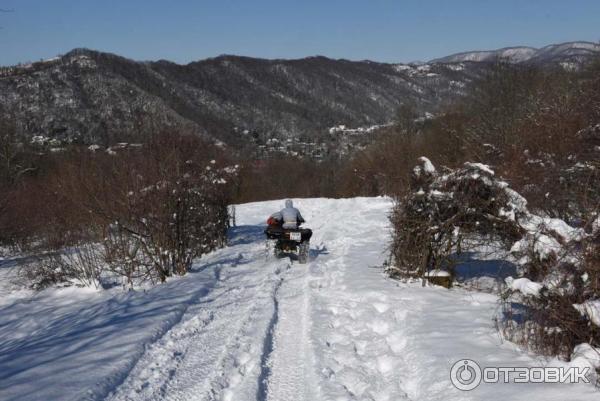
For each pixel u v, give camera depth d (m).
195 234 11.49
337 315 6.93
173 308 7.26
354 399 4.47
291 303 7.63
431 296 7.11
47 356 5.61
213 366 5.25
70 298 9.40
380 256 10.73
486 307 6.40
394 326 6.16
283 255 11.90
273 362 5.39
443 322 5.95
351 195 39.41
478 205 7.31
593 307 4.17
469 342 5.22
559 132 10.23
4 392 4.50
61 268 10.59
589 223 4.52
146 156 10.30
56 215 10.91
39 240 12.45
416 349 5.22
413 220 8.01
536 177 8.81
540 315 4.73
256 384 4.73
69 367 5.14
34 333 7.31
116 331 6.34
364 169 37.28
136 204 9.63
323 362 5.28
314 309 7.13
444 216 7.73
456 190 7.52
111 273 10.59
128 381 4.89
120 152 10.44
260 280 9.17
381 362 5.29
